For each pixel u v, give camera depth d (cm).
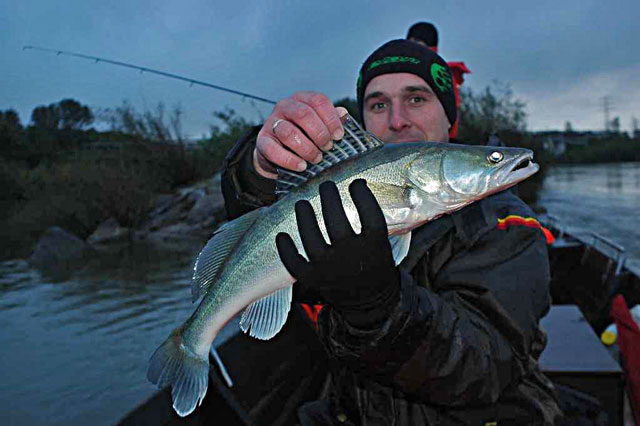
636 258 293
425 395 47
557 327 109
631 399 92
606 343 119
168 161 626
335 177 49
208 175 655
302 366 105
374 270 41
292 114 46
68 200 461
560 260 197
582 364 91
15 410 140
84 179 477
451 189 51
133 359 172
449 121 78
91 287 269
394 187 50
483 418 54
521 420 55
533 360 56
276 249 49
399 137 72
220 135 701
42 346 184
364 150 50
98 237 439
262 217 51
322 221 48
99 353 177
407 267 54
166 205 511
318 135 46
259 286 50
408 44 73
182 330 54
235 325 161
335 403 66
